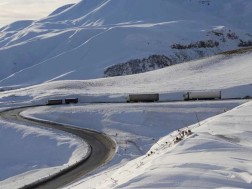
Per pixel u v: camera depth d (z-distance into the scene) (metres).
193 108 73.69
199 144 22.39
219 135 26.16
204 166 17.45
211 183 15.27
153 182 15.76
